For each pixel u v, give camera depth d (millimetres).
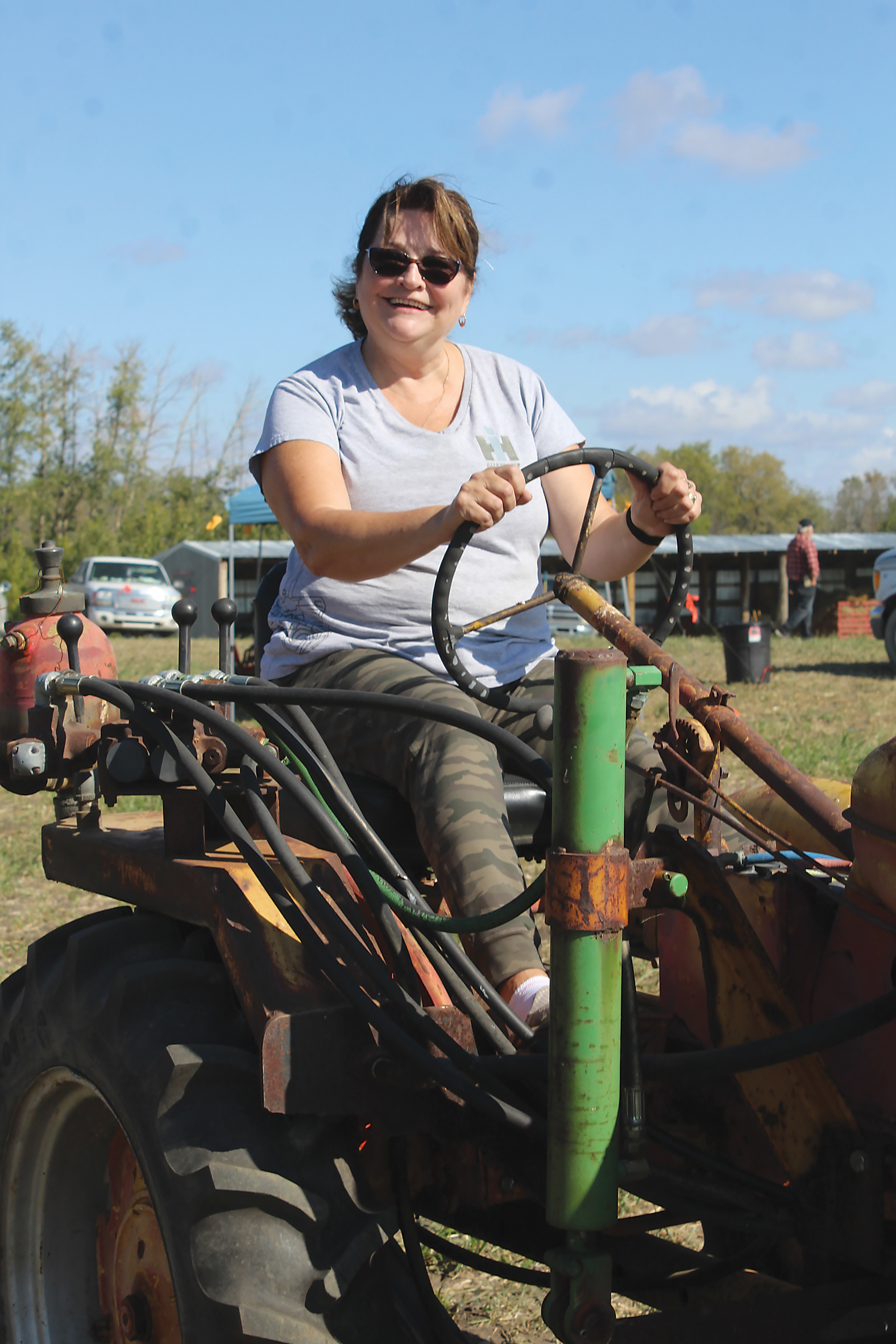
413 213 2375
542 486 2594
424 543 1963
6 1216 2141
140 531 47938
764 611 33125
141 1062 1751
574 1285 1434
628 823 2057
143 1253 1992
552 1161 1424
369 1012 1607
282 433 2369
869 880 1613
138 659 15062
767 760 1728
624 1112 1447
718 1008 1762
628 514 2312
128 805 6723
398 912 1734
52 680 2186
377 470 2404
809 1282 1866
